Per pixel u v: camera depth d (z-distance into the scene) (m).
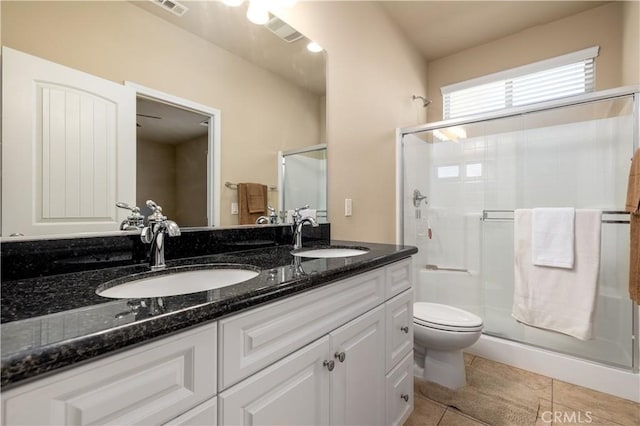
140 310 0.54
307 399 0.83
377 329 1.16
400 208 2.50
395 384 1.29
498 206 2.42
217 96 1.32
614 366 1.70
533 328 2.11
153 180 1.10
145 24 1.09
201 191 1.26
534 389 1.72
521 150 2.33
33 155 0.83
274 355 0.73
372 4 2.26
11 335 0.44
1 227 0.78
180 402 0.55
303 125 1.70
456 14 2.50
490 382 1.79
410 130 2.48
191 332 0.57
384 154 2.36
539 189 2.27
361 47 2.12
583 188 2.11
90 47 0.95
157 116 1.12
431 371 1.79
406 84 2.76
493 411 1.53
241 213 1.42
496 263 2.40
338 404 0.95
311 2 1.72
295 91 1.66
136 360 0.50
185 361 0.56
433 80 3.23
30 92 0.83
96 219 0.95
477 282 2.47
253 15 1.45
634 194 1.55
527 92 2.78
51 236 0.86
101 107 0.97
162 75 1.14
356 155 2.06
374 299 1.15
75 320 0.50
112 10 1.00
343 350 0.97
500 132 2.40
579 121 2.11
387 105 2.43
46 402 0.41
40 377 0.41
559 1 2.38
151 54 1.10
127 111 1.03
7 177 0.79
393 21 2.55
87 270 0.91
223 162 1.34
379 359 1.18
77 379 0.44
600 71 2.46
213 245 1.28
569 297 1.82
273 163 1.56
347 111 1.98
